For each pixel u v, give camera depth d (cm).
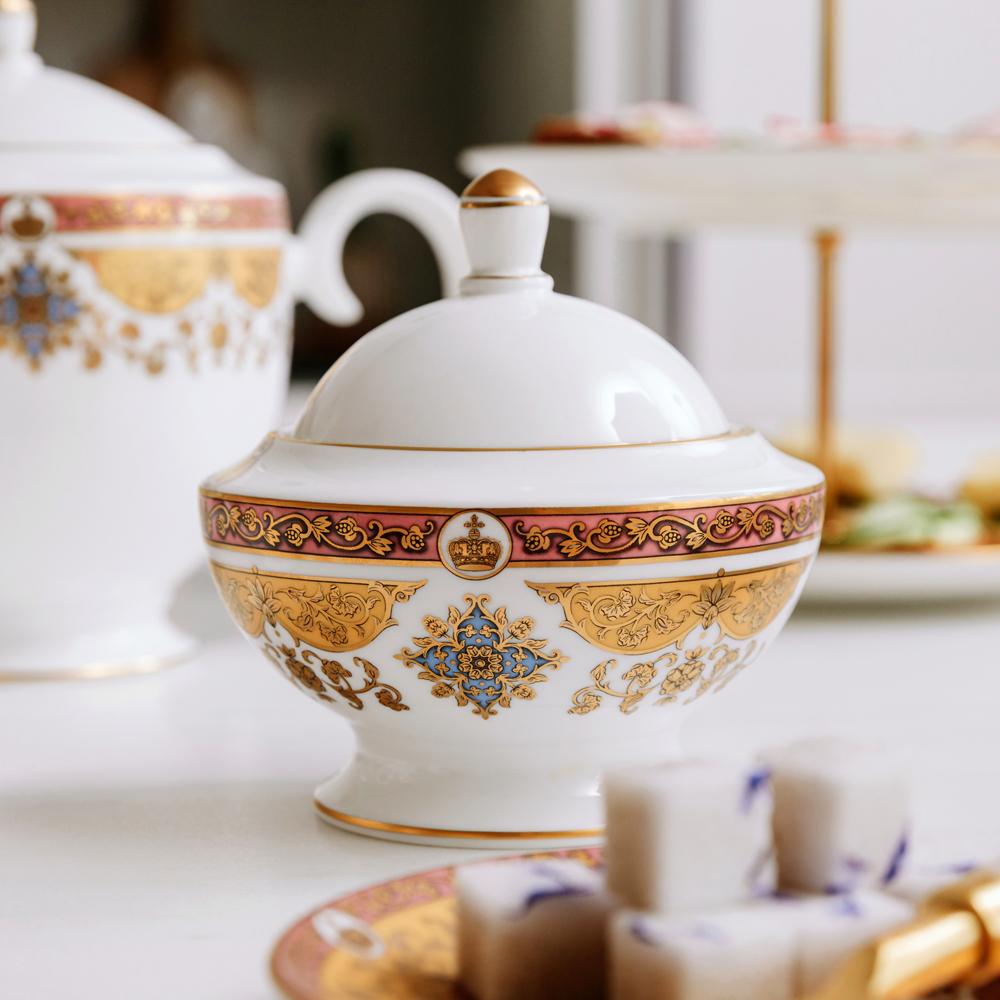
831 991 41
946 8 270
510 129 236
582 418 62
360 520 61
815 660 98
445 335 64
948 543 111
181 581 125
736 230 144
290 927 48
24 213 87
